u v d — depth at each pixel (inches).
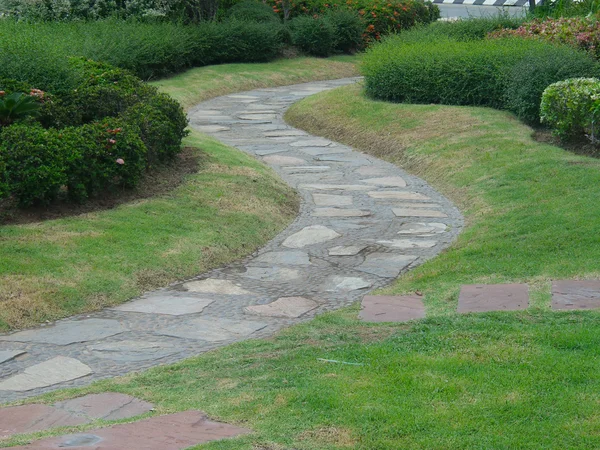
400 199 436.1
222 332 255.1
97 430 174.2
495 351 212.7
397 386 191.9
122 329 257.1
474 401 181.9
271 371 211.3
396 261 331.0
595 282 268.5
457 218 394.6
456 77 616.7
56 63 497.7
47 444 165.5
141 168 387.5
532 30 727.1
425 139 538.9
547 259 297.4
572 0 860.6
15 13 857.5
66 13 884.0
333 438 167.2
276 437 168.1
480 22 840.3
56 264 293.7
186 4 994.1
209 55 927.7
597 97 455.2
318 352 224.2
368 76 669.3
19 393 210.1
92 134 376.2
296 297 291.0
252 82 870.4
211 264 326.3
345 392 189.6
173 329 257.4
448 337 227.0
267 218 386.3
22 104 403.5
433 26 860.0
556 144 490.6
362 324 250.5
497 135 515.2
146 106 440.5
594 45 637.9
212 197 397.4
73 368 226.5
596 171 406.9
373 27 1085.1
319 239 365.4
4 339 247.3
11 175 339.3
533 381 191.6
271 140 599.8
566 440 163.3
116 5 931.3
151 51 794.2
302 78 928.9
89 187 369.7
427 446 162.6
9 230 320.2
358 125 608.4
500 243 323.0
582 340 216.2
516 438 164.2
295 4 1104.2
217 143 534.9
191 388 203.2
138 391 202.7
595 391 184.9
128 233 333.1
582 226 324.5
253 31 954.1
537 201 375.9
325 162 530.9
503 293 268.4
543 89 537.0
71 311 270.5
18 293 269.6
